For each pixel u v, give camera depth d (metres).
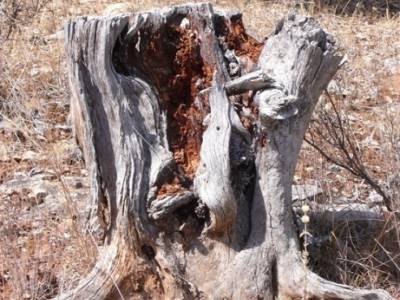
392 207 2.70
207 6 2.28
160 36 2.26
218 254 2.21
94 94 2.18
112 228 2.23
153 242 2.18
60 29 4.54
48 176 3.05
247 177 2.24
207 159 2.15
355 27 5.29
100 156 2.20
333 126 2.84
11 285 2.37
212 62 2.24
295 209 2.65
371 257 2.52
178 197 2.16
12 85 3.54
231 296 2.19
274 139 2.20
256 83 2.19
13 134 3.33
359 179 2.98
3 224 2.60
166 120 2.23
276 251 2.22
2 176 3.07
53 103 3.61
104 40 2.16
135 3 5.00
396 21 5.54
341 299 2.19
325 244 2.51
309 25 2.24
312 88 2.23
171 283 2.17
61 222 2.67
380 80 4.31
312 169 2.92
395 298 2.43
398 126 3.47
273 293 2.22
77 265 2.41
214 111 2.20
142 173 2.17
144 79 2.26
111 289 2.21
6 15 4.40
